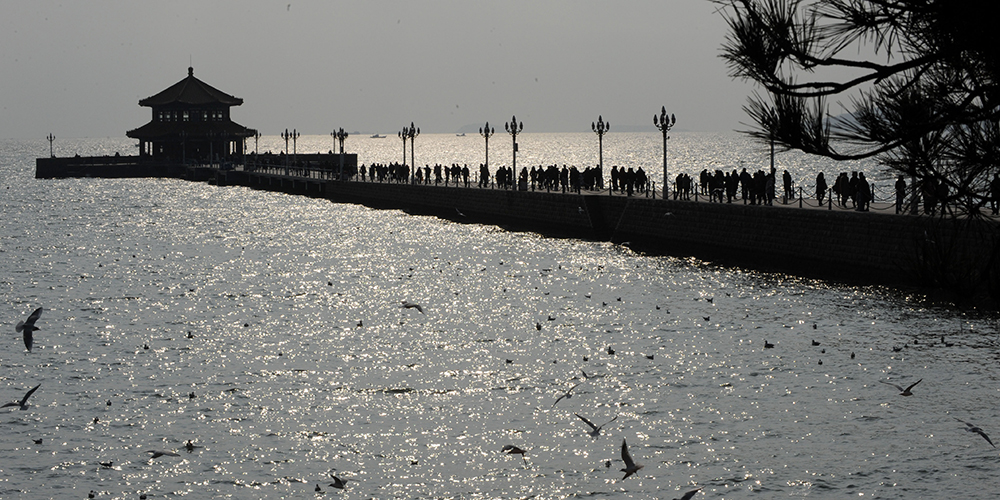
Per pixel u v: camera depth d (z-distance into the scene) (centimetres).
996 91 1519
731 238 8719
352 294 7988
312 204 18125
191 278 9150
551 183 12781
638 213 10200
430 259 10025
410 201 15462
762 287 7400
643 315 6581
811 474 3666
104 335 6306
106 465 3859
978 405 4378
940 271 1697
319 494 3588
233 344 6003
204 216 16138
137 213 16900
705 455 3888
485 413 4478
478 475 3722
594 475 3709
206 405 4641
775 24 1552
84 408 4591
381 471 3794
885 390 4644
